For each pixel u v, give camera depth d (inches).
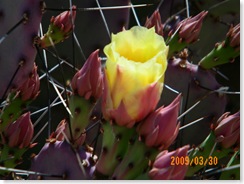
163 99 30.2
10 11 26.0
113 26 31.8
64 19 28.5
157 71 20.6
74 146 23.8
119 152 22.2
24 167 31.2
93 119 27.2
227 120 25.6
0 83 26.8
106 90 21.4
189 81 30.1
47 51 31.7
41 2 25.9
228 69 36.7
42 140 31.7
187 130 31.1
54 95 32.2
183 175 21.0
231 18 35.6
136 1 36.3
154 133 21.4
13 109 27.7
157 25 29.9
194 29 29.5
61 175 23.3
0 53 26.4
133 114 21.3
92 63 23.2
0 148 26.3
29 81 27.5
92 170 23.4
